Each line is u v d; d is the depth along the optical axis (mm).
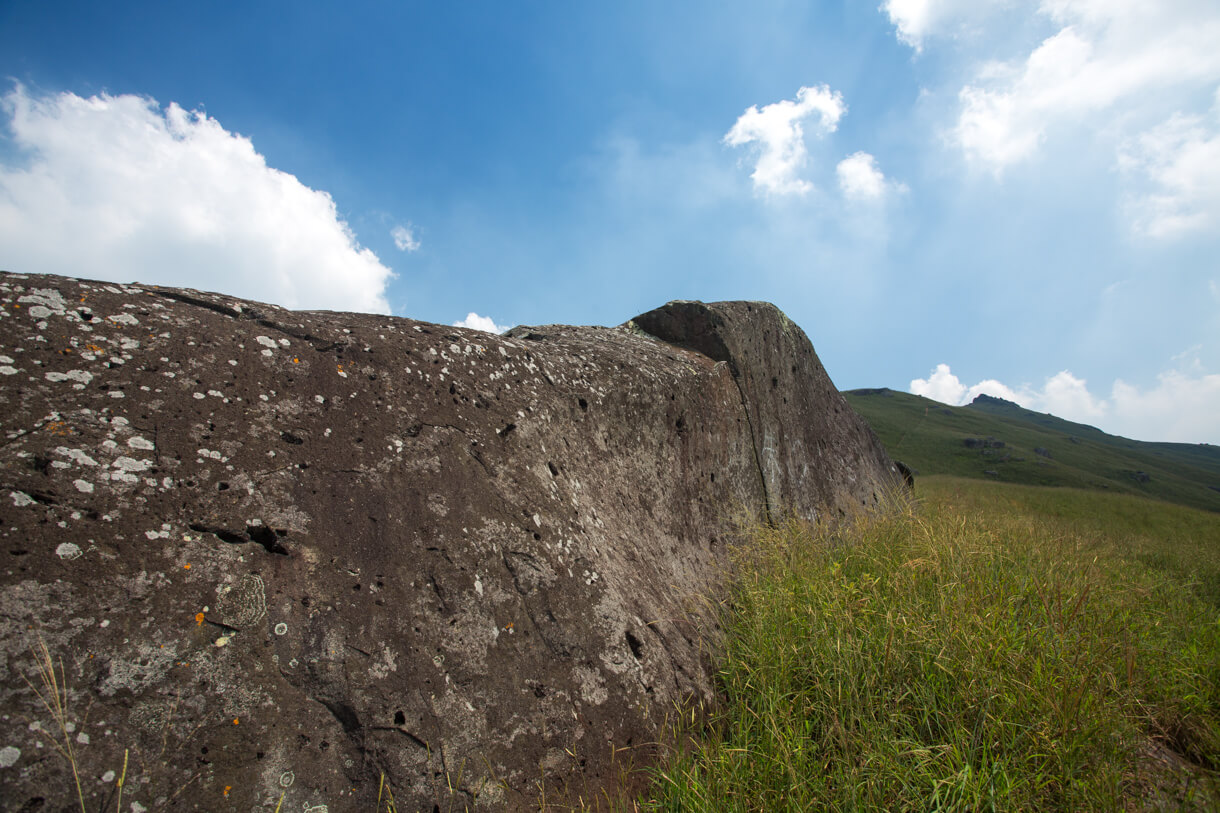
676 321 5887
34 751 1319
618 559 3131
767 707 2578
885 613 3020
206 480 1871
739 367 5762
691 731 2645
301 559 1919
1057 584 3357
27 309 1885
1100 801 2027
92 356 1902
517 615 2363
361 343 2598
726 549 4555
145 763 1437
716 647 3275
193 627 1635
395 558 2135
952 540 4160
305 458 2127
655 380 4332
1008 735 2281
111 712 1442
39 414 1705
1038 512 11445
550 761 2123
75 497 1631
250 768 1564
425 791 1791
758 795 2086
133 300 2141
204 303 2334
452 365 2896
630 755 2377
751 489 5484
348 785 1688
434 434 2557
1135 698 2631
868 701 2420
